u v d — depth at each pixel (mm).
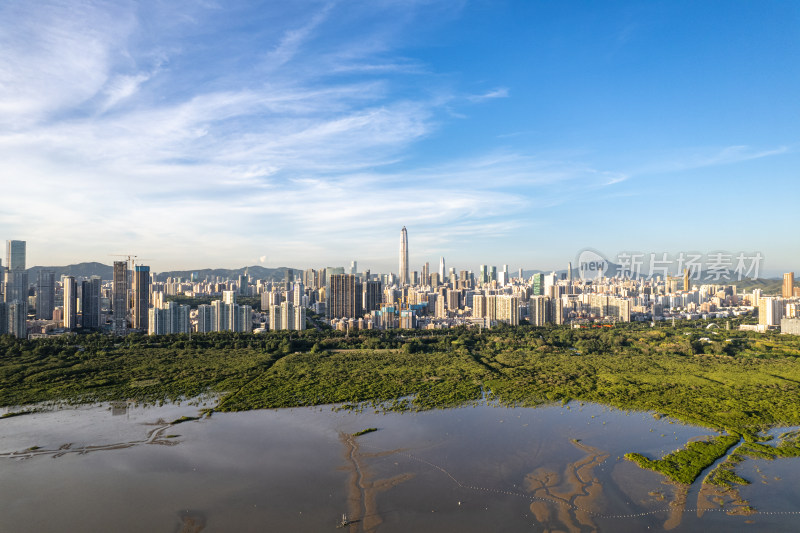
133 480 139875
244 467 148625
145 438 170625
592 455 156625
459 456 156750
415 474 144250
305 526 117562
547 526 117062
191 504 127250
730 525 116188
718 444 160125
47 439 168500
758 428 176375
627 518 119812
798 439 163625
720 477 138250
